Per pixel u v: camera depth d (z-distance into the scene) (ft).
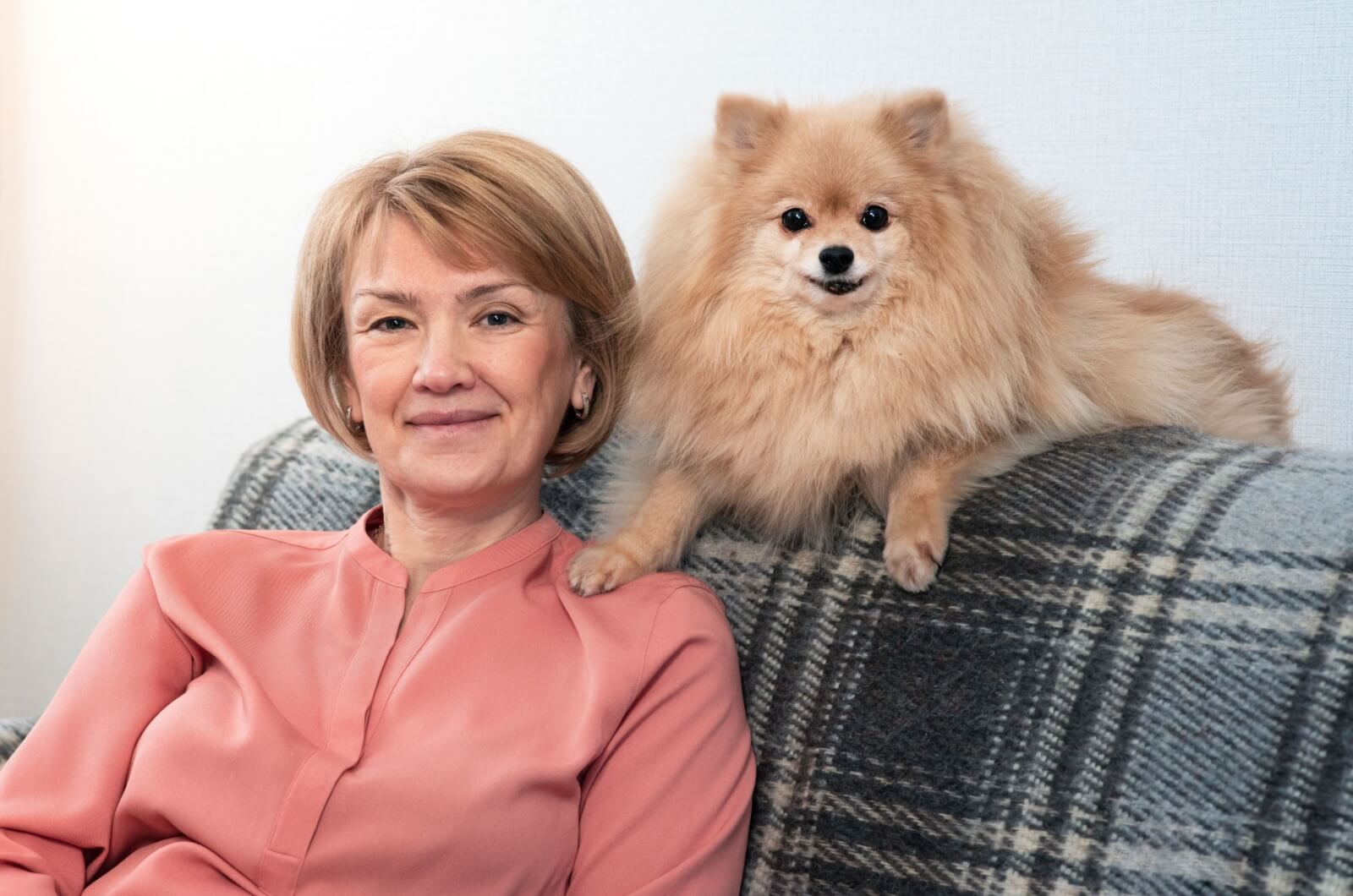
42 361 8.95
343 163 7.79
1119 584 3.79
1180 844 3.37
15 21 8.72
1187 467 4.10
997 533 4.15
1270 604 3.49
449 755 3.59
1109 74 5.82
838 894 3.92
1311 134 5.41
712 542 4.79
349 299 4.16
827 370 4.50
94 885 3.76
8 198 8.92
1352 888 3.06
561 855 3.66
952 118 4.81
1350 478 3.79
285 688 3.85
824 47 6.48
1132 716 3.58
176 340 8.46
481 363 3.98
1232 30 5.53
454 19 7.42
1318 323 5.47
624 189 7.05
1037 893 3.55
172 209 8.36
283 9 7.86
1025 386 4.56
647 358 4.75
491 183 4.00
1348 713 3.22
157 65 8.29
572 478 5.31
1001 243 4.53
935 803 3.83
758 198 4.56
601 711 3.73
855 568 4.40
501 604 4.00
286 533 4.51
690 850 3.72
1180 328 5.16
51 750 3.88
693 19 6.80
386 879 3.50
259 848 3.51
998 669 3.89
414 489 4.08
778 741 4.22
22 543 9.14
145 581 4.23
